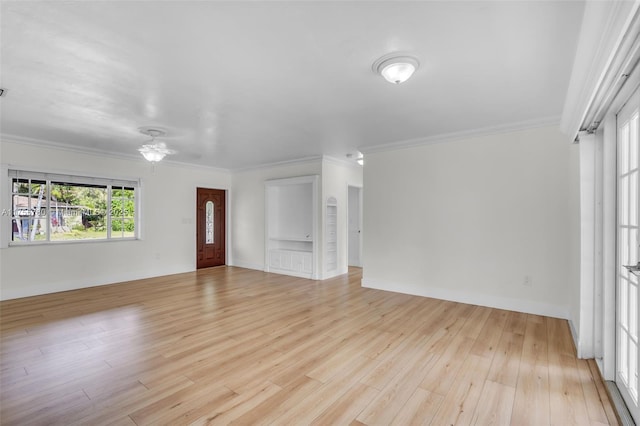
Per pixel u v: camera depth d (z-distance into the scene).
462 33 1.97
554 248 3.68
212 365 2.55
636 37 1.29
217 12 1.75
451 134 4.29
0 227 4.45
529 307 3.84
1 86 2.73
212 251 7.39
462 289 4.33
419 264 4.71
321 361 2.62
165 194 6.38
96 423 1.84
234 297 4.67
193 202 6.88
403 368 2.50
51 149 4.90
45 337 3.11
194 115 3.52
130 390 2.18
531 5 1.70
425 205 4.64
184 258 6.71
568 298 3.60
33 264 4.75
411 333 3.24
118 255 5.68
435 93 2.92
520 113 3.49
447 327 3.40
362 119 3.69
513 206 3.94
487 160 4.12
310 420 1.87
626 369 2.02
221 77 2.58
